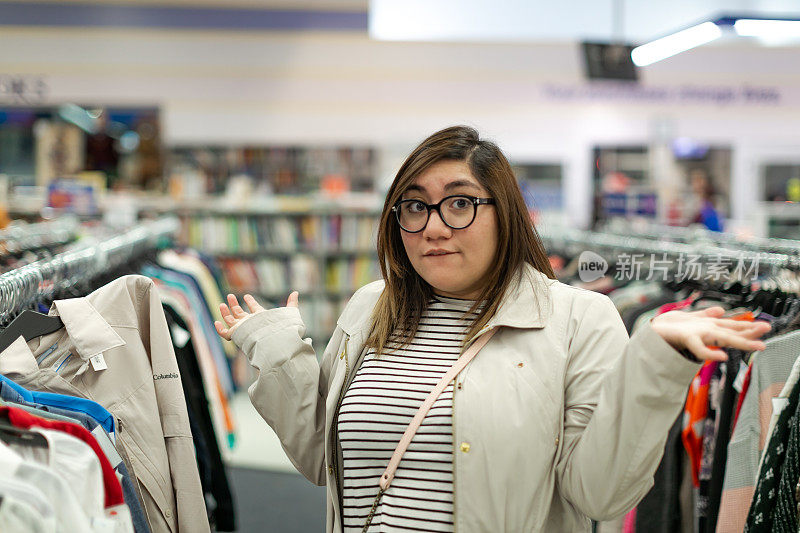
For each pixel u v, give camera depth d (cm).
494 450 143
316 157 870
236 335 175
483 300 158
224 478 236
